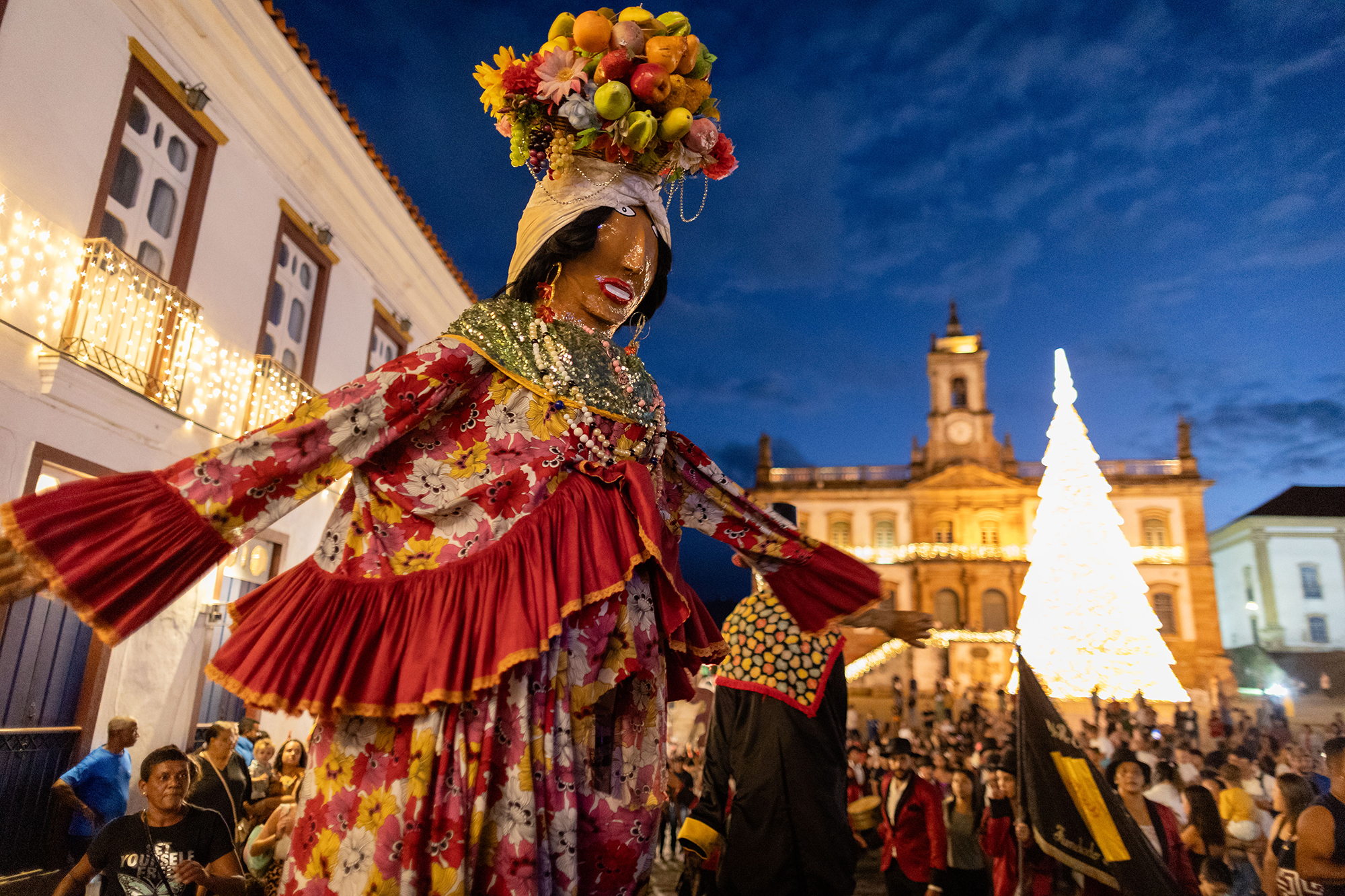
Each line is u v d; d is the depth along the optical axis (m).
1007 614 41.75
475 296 15.44
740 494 1.73
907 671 40.16
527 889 1.12
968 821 6.32
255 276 9.04
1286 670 42.78
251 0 8.09
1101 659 12.16
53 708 6.58
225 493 1.16
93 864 3.69
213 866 3.77
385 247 12.22
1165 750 14.10
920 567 42.91
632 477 1.37
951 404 48.06
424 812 1.12
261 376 8.84
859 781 13.02
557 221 1.48
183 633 7.98
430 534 1.27
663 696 1.42
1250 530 48.31
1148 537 42.12
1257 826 6.73
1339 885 4.31
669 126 1.54
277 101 9.06
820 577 1.80
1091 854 3.31
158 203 7.64
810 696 2.21
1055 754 3.51
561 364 1.39
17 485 5.92
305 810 1.18
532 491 1.30
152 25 7.35
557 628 1.18
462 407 1.35
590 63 1.53
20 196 5.91
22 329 5.93
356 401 1.23
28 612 6.36
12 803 6.11
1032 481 44.03
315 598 1.21
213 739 5.25
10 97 5.86
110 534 1.09
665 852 11.83
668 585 1.41
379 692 1.15
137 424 7.13
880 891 9.41
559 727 1.21
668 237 1.65
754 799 2.16
